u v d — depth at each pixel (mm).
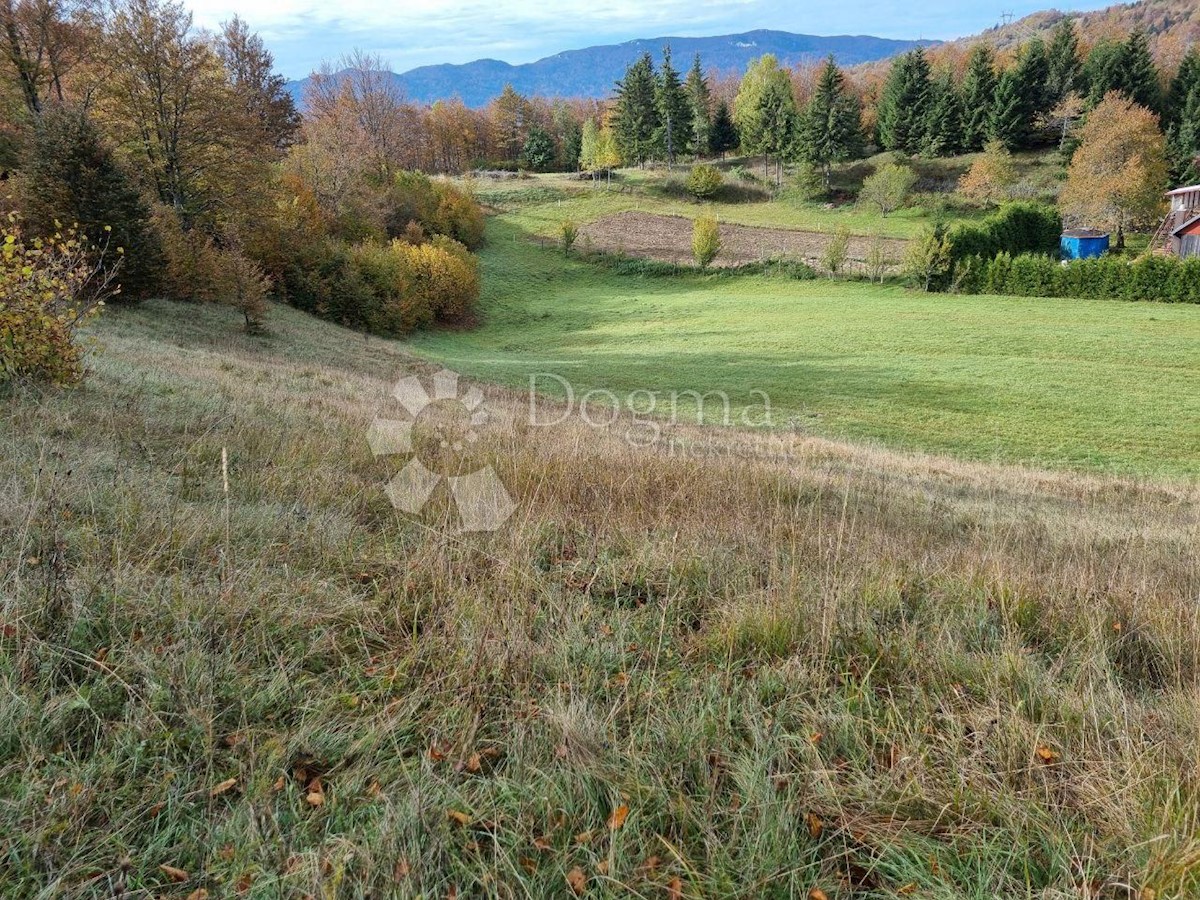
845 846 1914
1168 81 69938
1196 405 20391
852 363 26984
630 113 85188
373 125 62469
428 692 2455
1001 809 1981
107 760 1967
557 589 3336
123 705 2236
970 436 18328
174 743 2096
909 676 2725
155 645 2523
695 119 92188
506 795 1980
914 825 1973
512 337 38562
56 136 19297
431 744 2191
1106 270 37625
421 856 1761
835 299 42281
